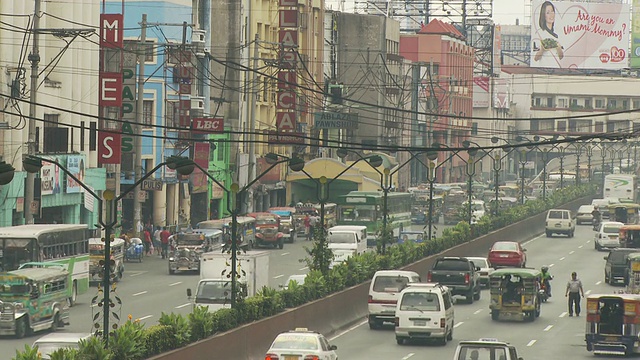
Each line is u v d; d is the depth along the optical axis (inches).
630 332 3784.5
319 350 2965.1
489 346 2837.1
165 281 5669.3
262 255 4557.1
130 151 6663.4
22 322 3841.0
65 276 4148.6
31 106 5157.5
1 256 4549.7
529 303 4704.7
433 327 3961.6
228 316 3304.6
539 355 3816.4
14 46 6003.9
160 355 2780.5
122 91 6579.7
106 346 2613.2
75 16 6683.1
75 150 6747.1
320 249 4566.9
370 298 4448.8
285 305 3905.0
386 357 3700.8
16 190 5925.2
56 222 6535.4
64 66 6609.3
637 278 5649.6
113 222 2775.6
